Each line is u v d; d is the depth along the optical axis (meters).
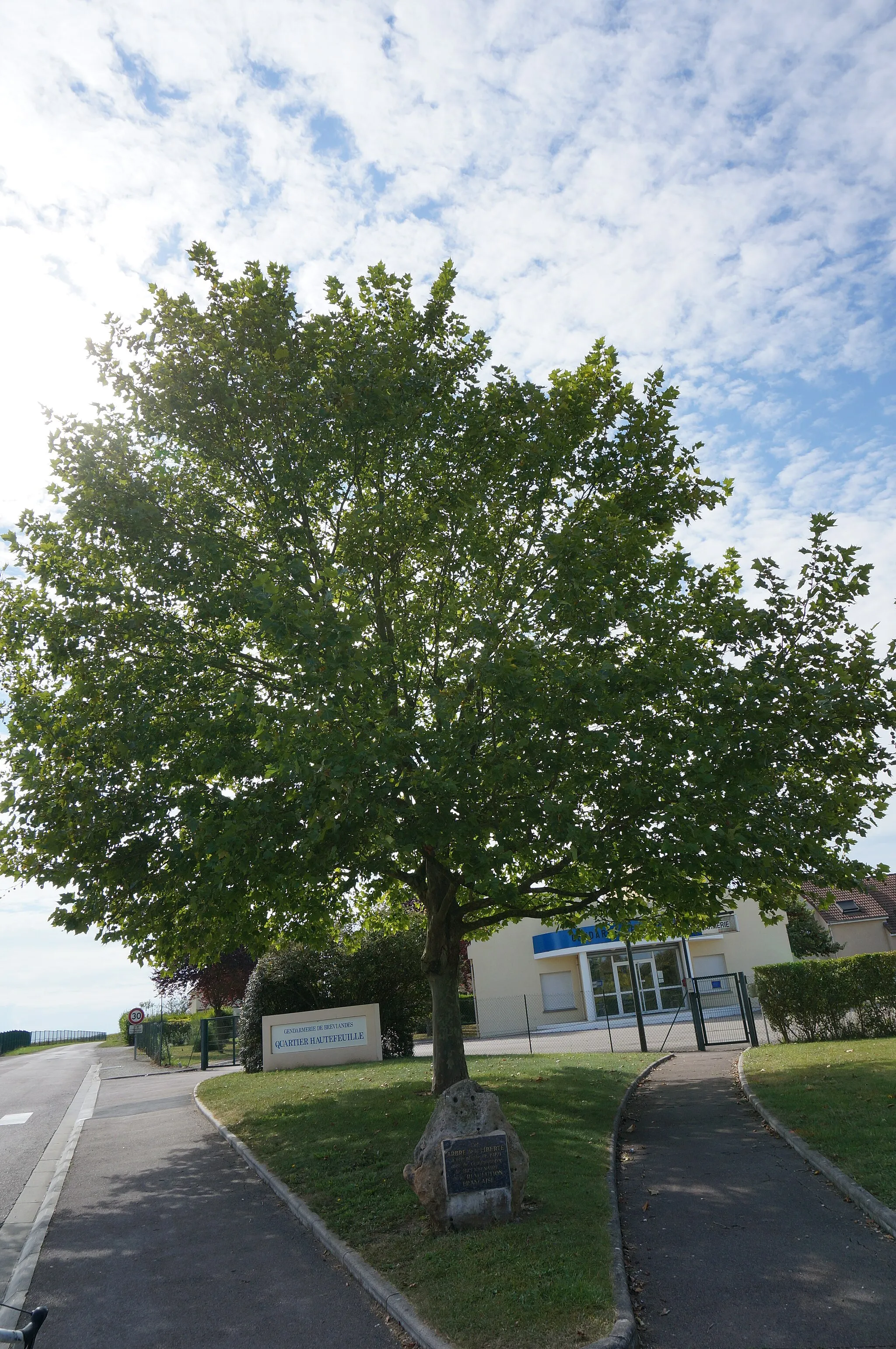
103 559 12.96
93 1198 10.34
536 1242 6.96
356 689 10.89
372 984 24.84
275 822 11.06
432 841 10.69
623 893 13.58
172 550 12.78
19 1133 16.38
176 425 13.30
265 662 13.80
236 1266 7.61
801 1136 9.91
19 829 12.27
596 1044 26.31
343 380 13.10
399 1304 6.19
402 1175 9.40
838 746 12.51
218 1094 17.34
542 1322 5.60
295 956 24.36
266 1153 11.46
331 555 14.37
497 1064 19.34
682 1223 7.69
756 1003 33.84
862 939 42.72
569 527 12.70
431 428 13.70
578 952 37.62
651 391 14.41
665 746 11.04
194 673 12.60
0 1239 9.13
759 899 13.84
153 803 11.91
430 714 13.03
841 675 11.80
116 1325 6.54
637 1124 12.08
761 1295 6.11
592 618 11.97
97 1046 62.84
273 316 13.26
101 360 13.43
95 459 13.05
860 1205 7.66
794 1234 7.20
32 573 12.79
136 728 11.77
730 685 11.38
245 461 13.66
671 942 37.38
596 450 14.16
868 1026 18.70
